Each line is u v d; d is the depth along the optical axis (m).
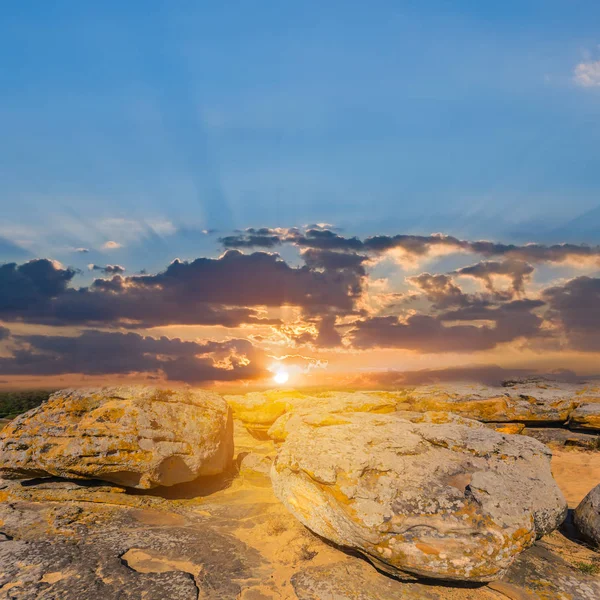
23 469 4.94
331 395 8.24
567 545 4.32
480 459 4.25
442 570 3.33
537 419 8.59
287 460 4.12
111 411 5.15
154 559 3.83
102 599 3.28
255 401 7.87
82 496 4.94
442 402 8.69
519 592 3.55
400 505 3.60
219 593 3.43
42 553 3.79
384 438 4.23
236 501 5.08
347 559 3.85
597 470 6.81
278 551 3.98
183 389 5.85
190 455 5.10
